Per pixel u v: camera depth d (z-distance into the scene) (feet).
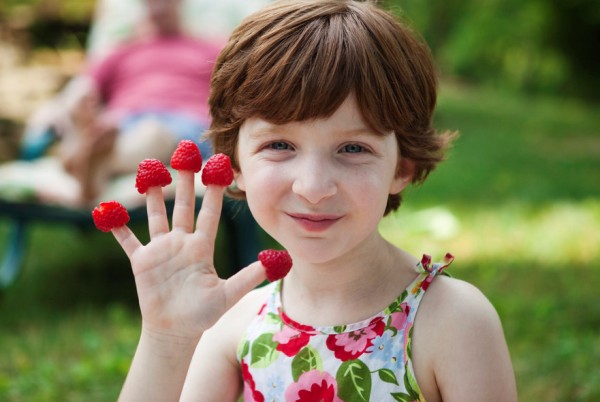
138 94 13.82
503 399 4.44
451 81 39.65
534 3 38.91
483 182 20.47
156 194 4.36
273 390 4.78
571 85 39.91
